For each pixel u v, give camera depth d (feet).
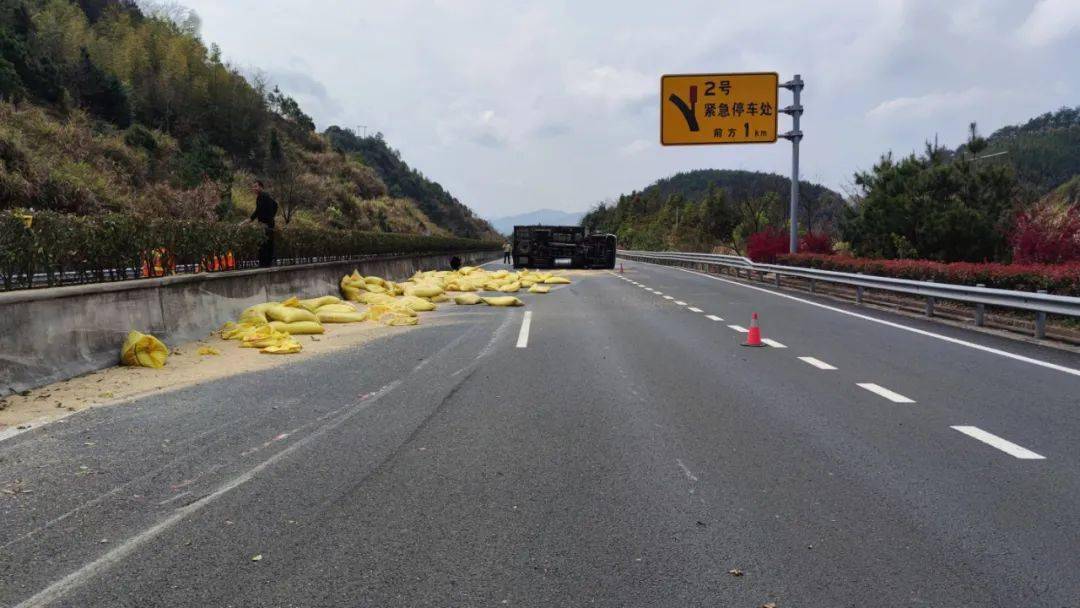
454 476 16.97
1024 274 49.78
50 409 23.63
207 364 32.40
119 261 34.47
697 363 32.65
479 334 42.96
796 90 88.02
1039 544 13.03
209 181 198.18
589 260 141.38
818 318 51.39
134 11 339.36
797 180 90.33
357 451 19.03
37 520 14.32
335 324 48.24
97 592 11.38
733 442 19.77
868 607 10.87
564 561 12.43
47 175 128.98
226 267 46.70
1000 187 86.17
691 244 216.13
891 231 87.81
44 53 224.12
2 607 10.91
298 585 11.59
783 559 12.49
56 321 28.27
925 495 15.57
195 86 287.07
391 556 12.64
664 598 11.14
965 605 10.93
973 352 35.70
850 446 19.34
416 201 531.50
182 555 12.69
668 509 14.82
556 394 26.08
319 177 318.24
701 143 86.94
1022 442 19.65
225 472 17.30
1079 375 29.53
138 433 20.80
